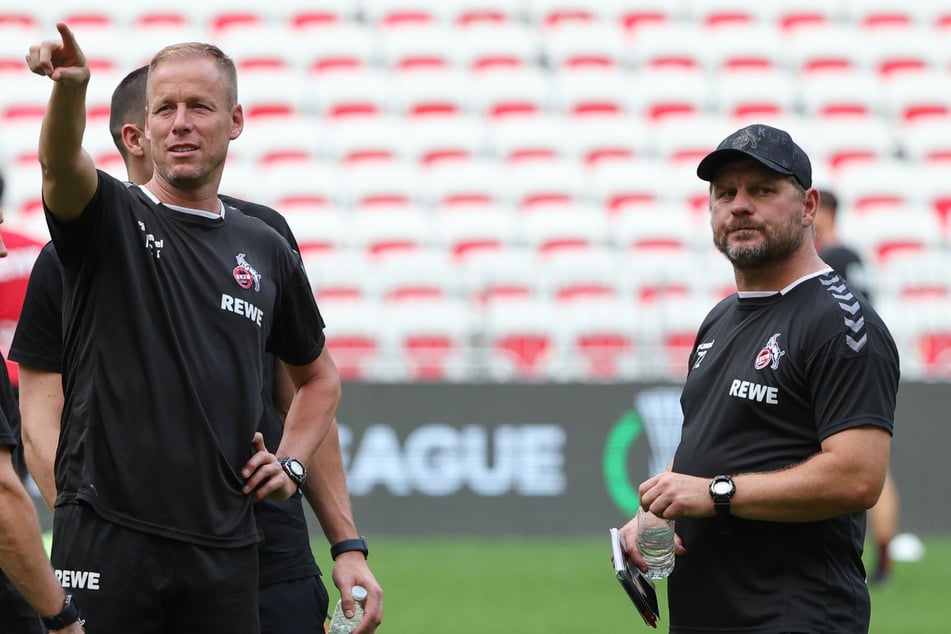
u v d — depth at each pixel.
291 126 61.62
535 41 68.56
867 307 15.27
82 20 65.44
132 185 14.23
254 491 13.99
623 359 46.97
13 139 59.12
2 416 12.72
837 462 14.59
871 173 63.00
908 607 34.00
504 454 43.97
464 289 49.69
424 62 65.88
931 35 70.75
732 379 15.54
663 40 68.50
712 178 15.87
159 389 13.51
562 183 60.41
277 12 67.75
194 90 13.90
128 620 13.34
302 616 16.47
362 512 43.47
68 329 13.91
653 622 16.27
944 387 45.41
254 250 14.48
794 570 14.99
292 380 15.83
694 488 15.02
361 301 49.69
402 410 43.72
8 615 13.70
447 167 60.53
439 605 33.28
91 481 13.47
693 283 49.72
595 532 44.03
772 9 70.81
